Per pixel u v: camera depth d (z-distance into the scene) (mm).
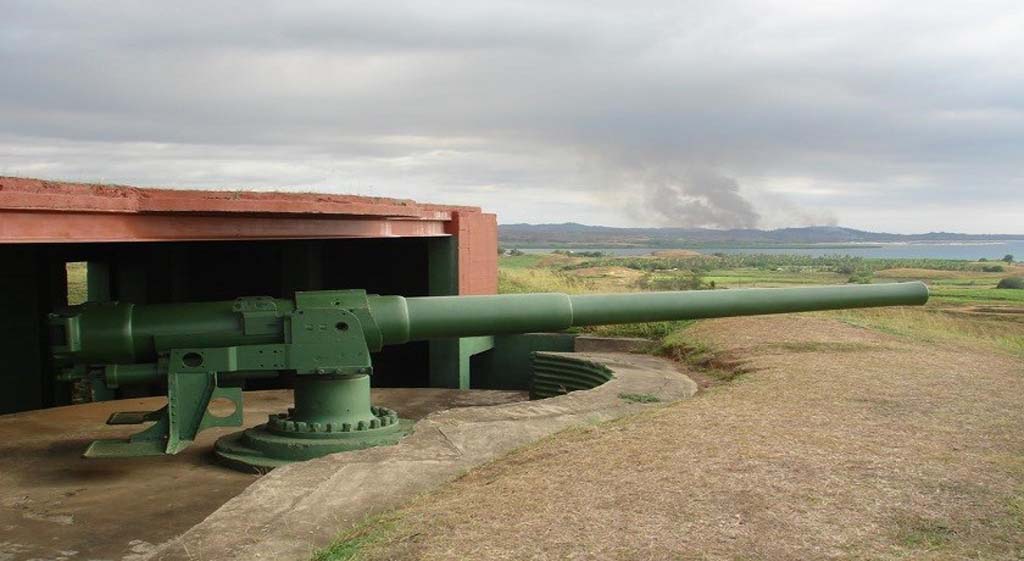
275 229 12289
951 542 5730
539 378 18156
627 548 5668
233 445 11320
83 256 18750
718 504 6484
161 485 10289
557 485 7203
